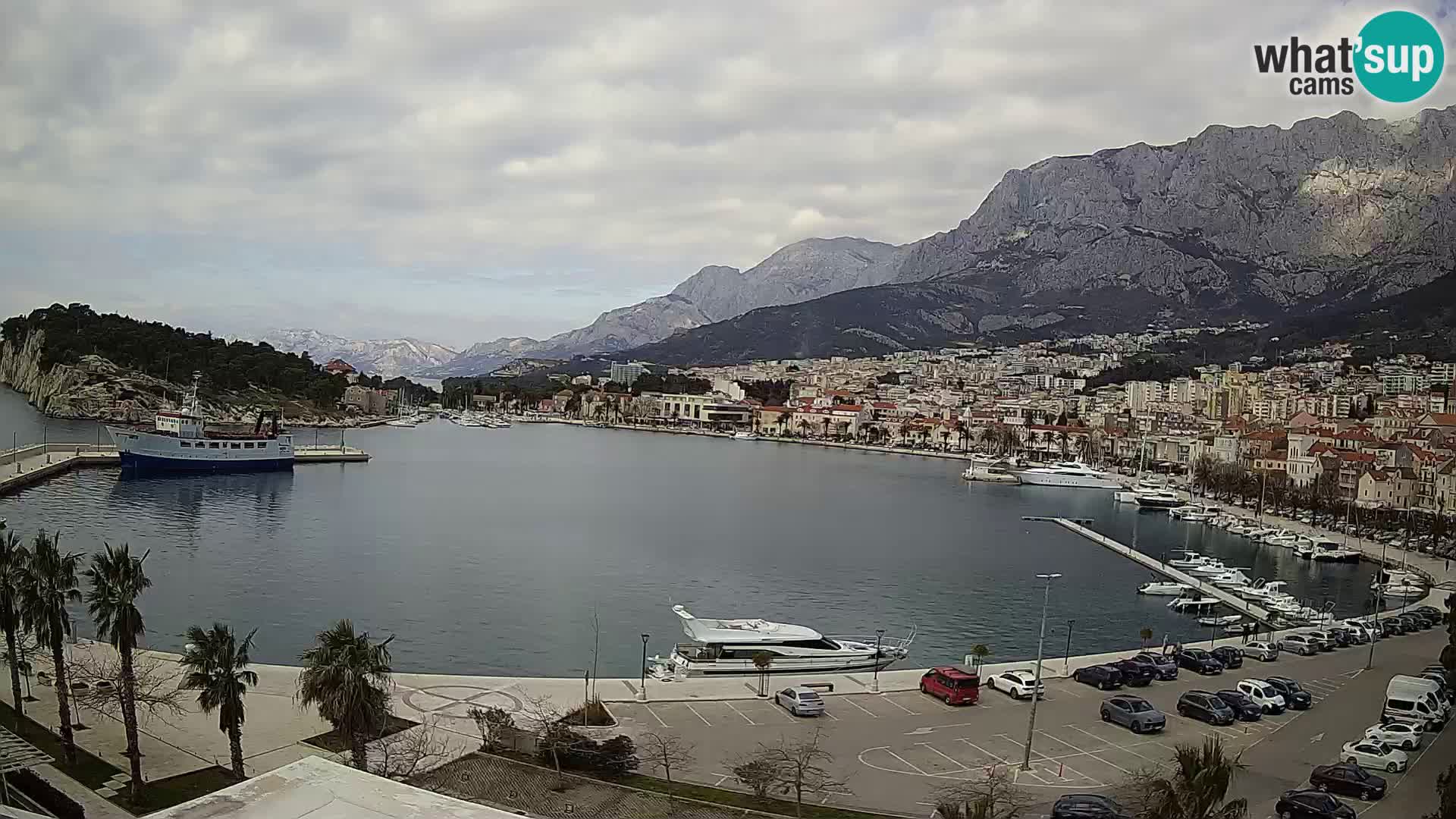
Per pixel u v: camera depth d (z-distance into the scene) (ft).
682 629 384.06
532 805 174.81
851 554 587.68
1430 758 214.69
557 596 436.35
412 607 402.11
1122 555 612.29
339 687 169.68
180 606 382.83
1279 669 305.94
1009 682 263.90
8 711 212.43
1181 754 148.36
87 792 173.99
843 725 232.32
